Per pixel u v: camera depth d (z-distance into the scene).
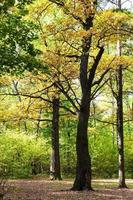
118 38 19.94
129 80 33.44
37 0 20.61
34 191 19.36
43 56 19.89
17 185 23.23
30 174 39.12
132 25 19.64
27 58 15.45
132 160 45.47
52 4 21.56
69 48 21.25
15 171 33.44
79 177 20.62
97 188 22.88
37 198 16.25
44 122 44.28
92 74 21.25
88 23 20.31
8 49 15.30
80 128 21.03
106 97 42.88
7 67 15.36
